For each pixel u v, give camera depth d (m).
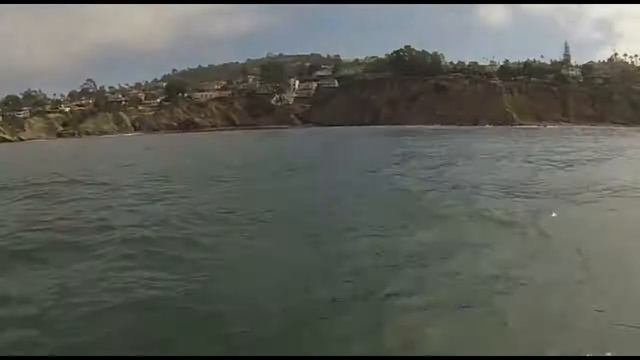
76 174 42.47
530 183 30.72
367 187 30.16
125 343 11.35
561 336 11.24
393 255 16.78
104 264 16.88
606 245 17.59
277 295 13.70
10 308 13.45
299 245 18.17
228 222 22.06
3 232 21.95
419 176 34.22
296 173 37.56
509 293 13.56
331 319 12.14
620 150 52.03
